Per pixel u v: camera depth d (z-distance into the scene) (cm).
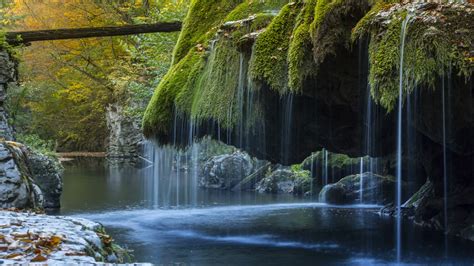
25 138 1941
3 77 1236
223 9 903
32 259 334
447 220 927
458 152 710
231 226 1053
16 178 787
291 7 696
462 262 712
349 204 1388
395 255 759
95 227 477
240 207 1353
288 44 677
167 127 844
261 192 1727
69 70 2891
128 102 2450
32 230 416
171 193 1672
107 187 1802
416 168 1091
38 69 2778
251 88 725
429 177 980
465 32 518
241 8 835
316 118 788
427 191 1065
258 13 789
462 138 675
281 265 718
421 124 662
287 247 837
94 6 2495
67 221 477
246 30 758
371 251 793
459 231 890
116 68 2402
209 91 789
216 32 836
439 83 566
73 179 2066
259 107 752
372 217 1149
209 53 831
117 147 2889
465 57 510
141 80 2016
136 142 2847
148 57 1902
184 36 932
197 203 1439
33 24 2548
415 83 527
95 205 1387
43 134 3431
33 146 1914
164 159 1989
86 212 1263
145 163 2745
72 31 1315
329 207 1338
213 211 1281
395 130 764
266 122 767
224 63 772
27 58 2664
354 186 1412
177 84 843
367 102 679
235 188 1789
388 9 568
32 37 1319
